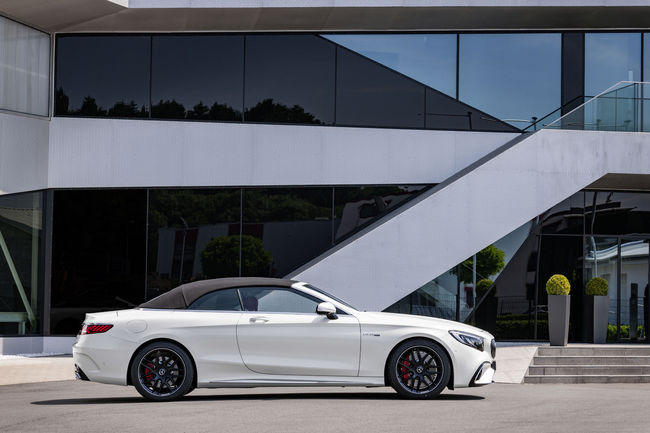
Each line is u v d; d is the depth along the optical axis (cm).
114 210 2128
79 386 1400
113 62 2152
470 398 1171
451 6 2050
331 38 2202
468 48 2234
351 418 907
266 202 2159
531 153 2028
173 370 1110
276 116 2177
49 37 2139
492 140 2219
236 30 2175
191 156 2147
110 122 2134
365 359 1121
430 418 916
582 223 2272
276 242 2158
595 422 898
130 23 2097
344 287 1947
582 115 2059
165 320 1116
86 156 2125
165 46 2166
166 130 2145
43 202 2106
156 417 917
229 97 2172
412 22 2155
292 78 2186
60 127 2123
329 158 2175
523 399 1177
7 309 2045
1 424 875
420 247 1978
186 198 2144
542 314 2233
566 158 2039
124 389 1337
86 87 2144
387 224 1969
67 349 2092
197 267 2138
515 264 2234
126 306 2117
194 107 2161
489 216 2008
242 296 1141
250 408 1002
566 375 1656
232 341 1114
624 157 2055
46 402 1116
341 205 2175
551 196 2030
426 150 2197
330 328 1123
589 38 2261
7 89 2020
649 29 2261
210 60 2173
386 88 2205
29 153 2062
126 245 2125
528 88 2241
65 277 2105
